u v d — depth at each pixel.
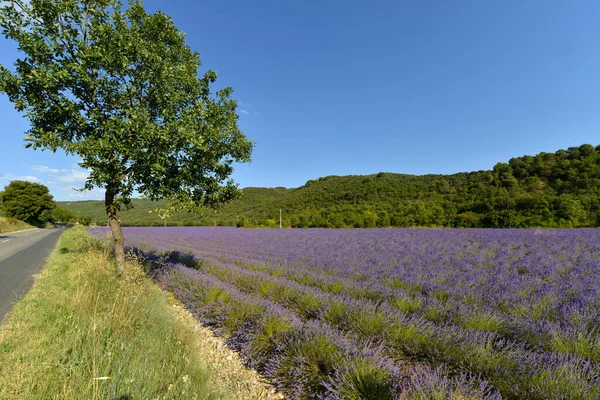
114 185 6.70
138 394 2.49
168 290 7.66
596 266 9.13
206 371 3.27
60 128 6.23
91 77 6.41
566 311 4.98
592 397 2.60
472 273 8.86
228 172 8.50
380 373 2.95
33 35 5.80
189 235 30.56
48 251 14.40
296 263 10.84
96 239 15.07
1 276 8.27
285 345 3.67
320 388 3.10
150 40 7.17
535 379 2.91
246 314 4.75
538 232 22.64
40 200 55.09
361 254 13.59
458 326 4.50
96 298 4.80
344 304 5.21
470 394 2.67
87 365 2.84
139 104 6.85
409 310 5.54
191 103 7.61
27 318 4.53
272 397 3.11
